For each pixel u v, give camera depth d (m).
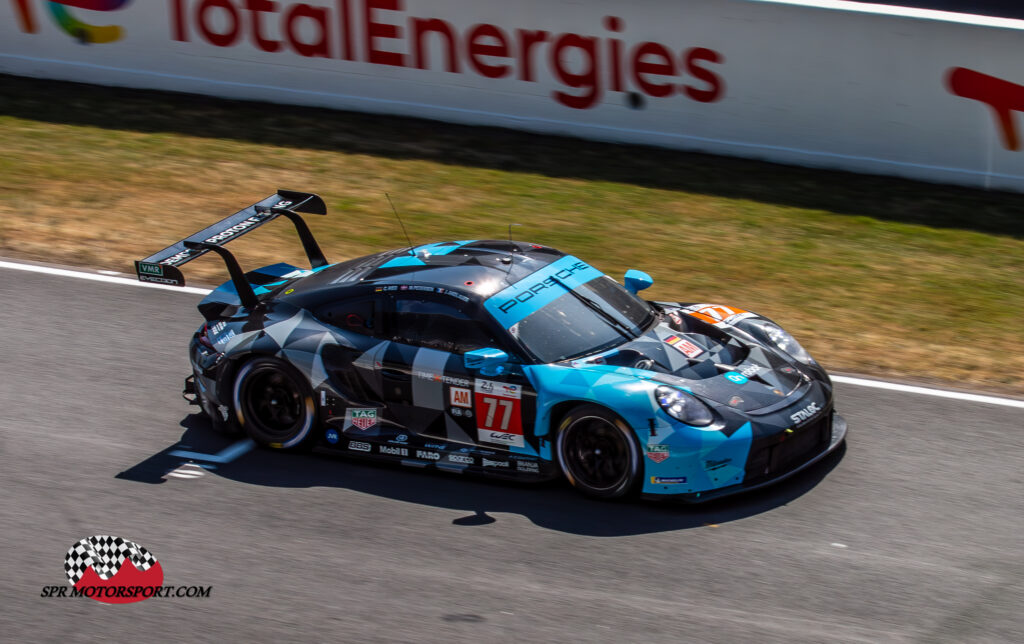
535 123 45.16
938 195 39.81
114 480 21.25
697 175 41.53
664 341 21.56
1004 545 18.25
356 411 21.91
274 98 48.38
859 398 24.86
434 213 38.09
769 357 21.69
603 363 20.47
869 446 22.25
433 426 21.41
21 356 27.42
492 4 43.81
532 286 22.03
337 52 46.81
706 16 41.19
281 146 44.22
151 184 40.72
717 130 42.78
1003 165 39.53
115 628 16.52
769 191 40.16
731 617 16.20
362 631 16.12
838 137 41.28
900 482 20.61
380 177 41.41
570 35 43.22
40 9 50.41
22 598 17.34
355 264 24.27
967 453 21.91
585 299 22.27
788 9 40.09
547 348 20.72
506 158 43.12
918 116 40.03
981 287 32.53
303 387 22.14
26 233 36.16
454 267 22.50
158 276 23.67
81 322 29.58
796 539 18.45
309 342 22.30
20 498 20.50
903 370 26.61
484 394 20.58
